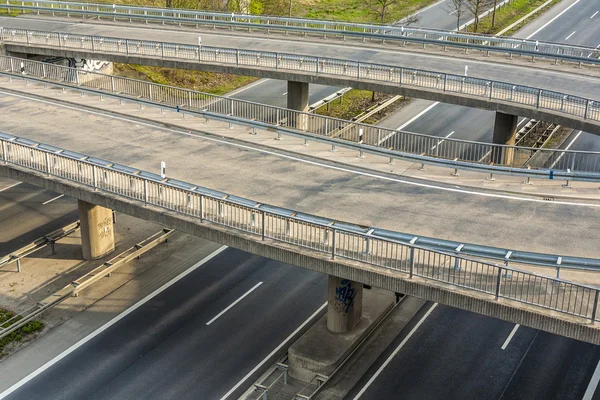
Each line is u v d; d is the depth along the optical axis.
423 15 69.06
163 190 25.48
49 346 27.47
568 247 23.48
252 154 30.62
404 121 48.97
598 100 36.03
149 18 54.06
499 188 27.80
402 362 26.59
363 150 30.33
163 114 35.25
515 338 27.95
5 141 28.73
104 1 64.75
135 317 29.19
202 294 30.67
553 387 25.36
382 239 21.44
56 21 55.34
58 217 36.59
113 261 32.06
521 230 24.58
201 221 24.17
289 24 61.88
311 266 22.38
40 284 31.02
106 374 26.08
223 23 51.94
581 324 18.98
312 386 25.48
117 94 37.06
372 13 70.44
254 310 29.69
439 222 25.00
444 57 45.75
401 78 37.62
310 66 40.41
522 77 41.53
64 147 31.09
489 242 23.70
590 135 46.78
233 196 25.34
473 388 25.31
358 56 45.56
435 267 21.83
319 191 27.19
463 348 27.39
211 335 28.19
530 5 71.75
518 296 20.33
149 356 27.03
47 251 33.50
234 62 41.75
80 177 27.12
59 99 37.31
